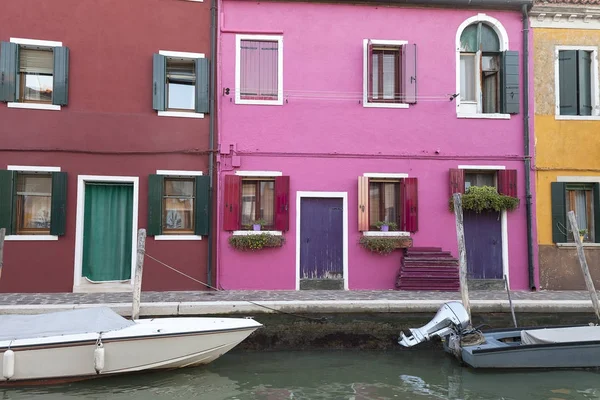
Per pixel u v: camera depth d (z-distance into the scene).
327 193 10.57
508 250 10.73
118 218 10.29
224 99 10.52
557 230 10.74
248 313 8.11
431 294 9.57
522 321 8.52
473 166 10.83
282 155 10.55
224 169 10.41
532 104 10.98
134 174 10.17
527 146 10.85
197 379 6.81
